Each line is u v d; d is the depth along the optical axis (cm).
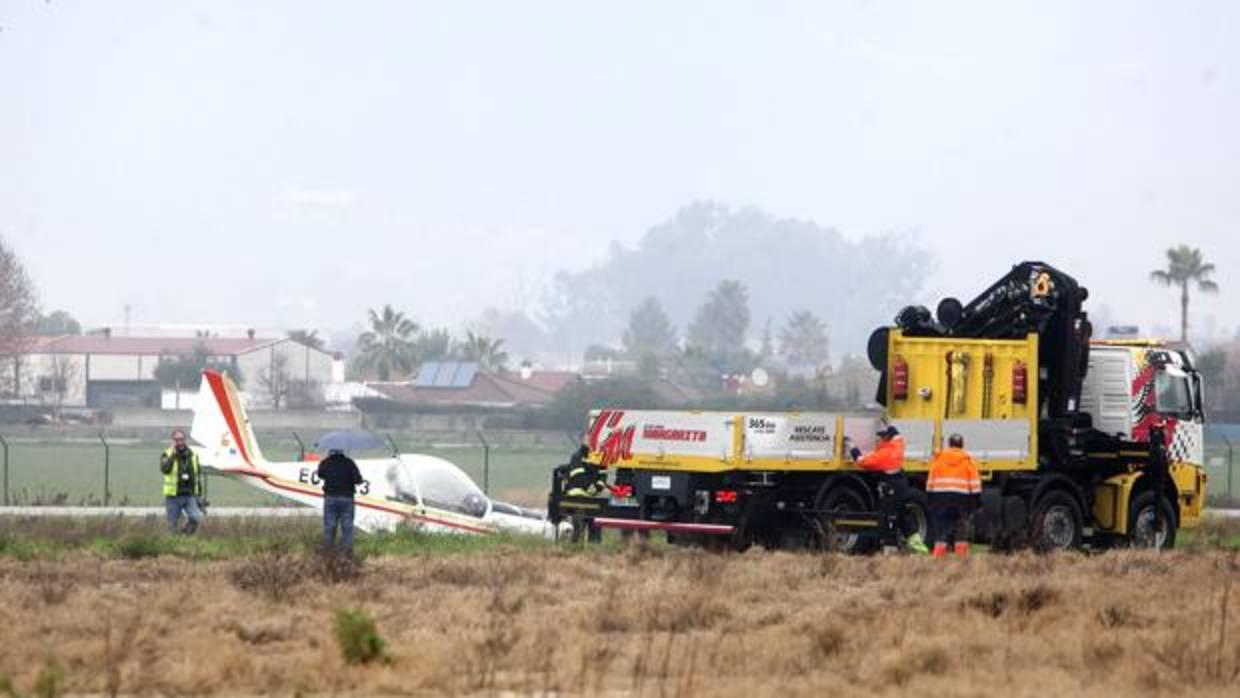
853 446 8925
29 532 9512
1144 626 6081
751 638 5659
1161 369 9738
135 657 5162
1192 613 6344
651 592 6850
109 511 12938
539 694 4700
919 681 4875
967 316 9625
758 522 8812
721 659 5222
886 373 9131
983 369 9219
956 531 8700
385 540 9144
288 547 8488
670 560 8088
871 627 5794
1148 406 9662
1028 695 4662
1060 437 9412
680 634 5884
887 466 8756
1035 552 8981
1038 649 5434
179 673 4850
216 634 5616
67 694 4672
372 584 7012
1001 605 6425
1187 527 10031
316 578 7138
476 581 7225
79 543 9019
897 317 9338
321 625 5856
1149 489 9575
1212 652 5350
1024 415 9294
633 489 9006
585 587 7075
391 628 5775
